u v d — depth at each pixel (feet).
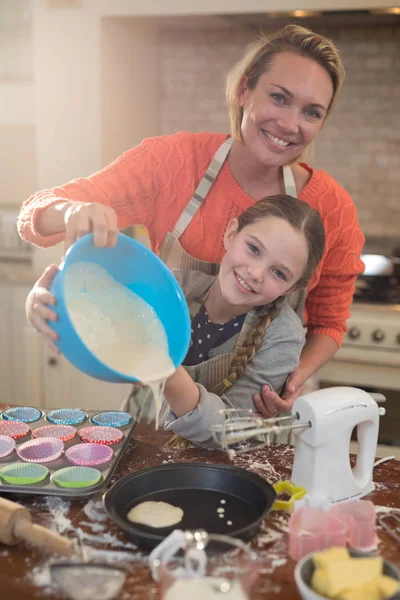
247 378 4.47
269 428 3.28
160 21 8.91
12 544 2.94
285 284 4.24
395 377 7.95
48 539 2.84
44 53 8.68
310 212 4.31
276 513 3.28
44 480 3.41
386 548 3.04
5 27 9.35
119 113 9.16
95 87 8.61
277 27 9.57
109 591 2.54
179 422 3.92
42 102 8.82
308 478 3.43
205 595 2.36
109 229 3.28
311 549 2.91
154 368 3.30
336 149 9.81
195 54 10.03
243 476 3.41
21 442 3.89
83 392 9.27
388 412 7.98
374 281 8.67
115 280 3.56
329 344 5.45
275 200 4.31
